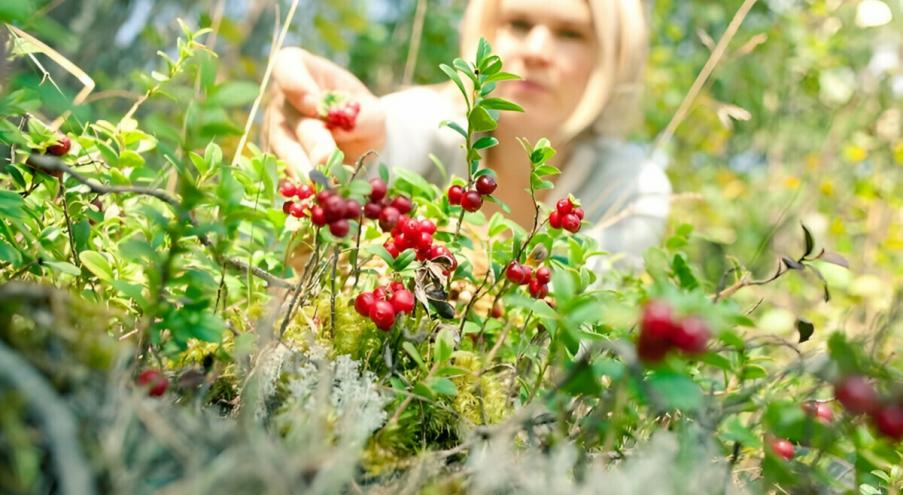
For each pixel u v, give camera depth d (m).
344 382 1.17
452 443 1.23
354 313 1.39
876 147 4.38
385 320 1.23
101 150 1.46
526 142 1.40
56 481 0.77
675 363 1.03
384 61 6.47
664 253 1.75
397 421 1.17
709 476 1.04
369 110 2.16
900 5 3.50
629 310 0.97
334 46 5.30
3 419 0.73
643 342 0.87
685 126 5.66
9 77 1.34
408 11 6.70
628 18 2.83
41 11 1.64
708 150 5.84
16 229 1.33
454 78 1.37
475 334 1.59
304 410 1.09
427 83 6.54
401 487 0.99
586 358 1.00
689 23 6.48
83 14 3.68
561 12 2.62
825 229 3.96
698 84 2.39
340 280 1.59
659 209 2.87
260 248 1.64
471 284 1.62
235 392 1.19
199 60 0.97
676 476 0.99
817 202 4.12
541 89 2.65
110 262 1.41
